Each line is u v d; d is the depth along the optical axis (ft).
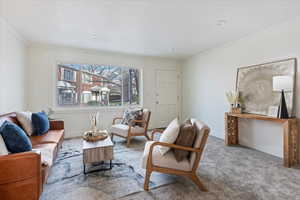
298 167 7.48
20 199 4.21
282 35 8.45
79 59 13.10
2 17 7.71
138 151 9.73
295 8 7.02
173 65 17.04
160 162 5.78
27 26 8.77
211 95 13.35
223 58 12.11
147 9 7.11
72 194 5.42
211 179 6.42
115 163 7.93
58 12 7.31
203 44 12.05
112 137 11.89
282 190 5.68
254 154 9.18
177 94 17.33
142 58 15.62
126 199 5.19
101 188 5.78
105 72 14.49
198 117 14.94
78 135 13.21
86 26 8.84
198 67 14.85
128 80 15.51
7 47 8.51
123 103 15.29
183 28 9.14
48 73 12.16
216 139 12.30
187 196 5.34
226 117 10.75
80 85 13.56
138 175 6.74
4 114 8.10
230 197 5.29
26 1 6.40
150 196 5.35
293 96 7.95
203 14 7.55
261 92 9.34
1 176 4.03
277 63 8.61
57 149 7.37
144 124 11.50
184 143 5.79
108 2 6.53
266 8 7.01
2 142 4.51
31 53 11.68
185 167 5.76
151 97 16.16
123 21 8.25
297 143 7.85
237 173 6.92
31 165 4.31
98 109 13.91
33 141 7.34
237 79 10.85
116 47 12.71
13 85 9.29
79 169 7.21
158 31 9.56
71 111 12.94
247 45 10.29
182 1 6.47
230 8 7.02
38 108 11.91
